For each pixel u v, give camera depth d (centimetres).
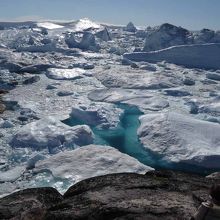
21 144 3484
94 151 3198
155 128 4003
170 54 9300
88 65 8031
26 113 4534
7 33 15675
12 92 5644
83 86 6419
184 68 8725
